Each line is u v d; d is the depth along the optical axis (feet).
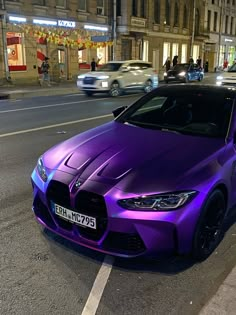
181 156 11.61
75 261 11.44
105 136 13.50
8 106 46.26
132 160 11.32
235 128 13.44
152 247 10.17
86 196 10.48
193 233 10.57
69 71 90.43
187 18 136.36
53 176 11.27
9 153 23.58
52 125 33.09
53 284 10.34
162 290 10.20
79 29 90.99
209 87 16.02
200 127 13.87
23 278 10.57
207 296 9.95
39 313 9.24
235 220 14.30
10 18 74.49
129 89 62.34
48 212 11.79
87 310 9.37
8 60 76.18
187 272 10.98
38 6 80.02
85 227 10.66
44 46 83.82
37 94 62.64
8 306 9.46
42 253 11.84
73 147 12.64
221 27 166.81
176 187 10.25
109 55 101.86
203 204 10.61
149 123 14.90
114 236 10.31
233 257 11.82
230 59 184.34
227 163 11.96
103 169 10.94
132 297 9.90
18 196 16.46
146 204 10.01
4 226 13.61
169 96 15.88
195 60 148.77
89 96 59.77
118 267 11.17
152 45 118.11
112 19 99.81
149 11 112.47
